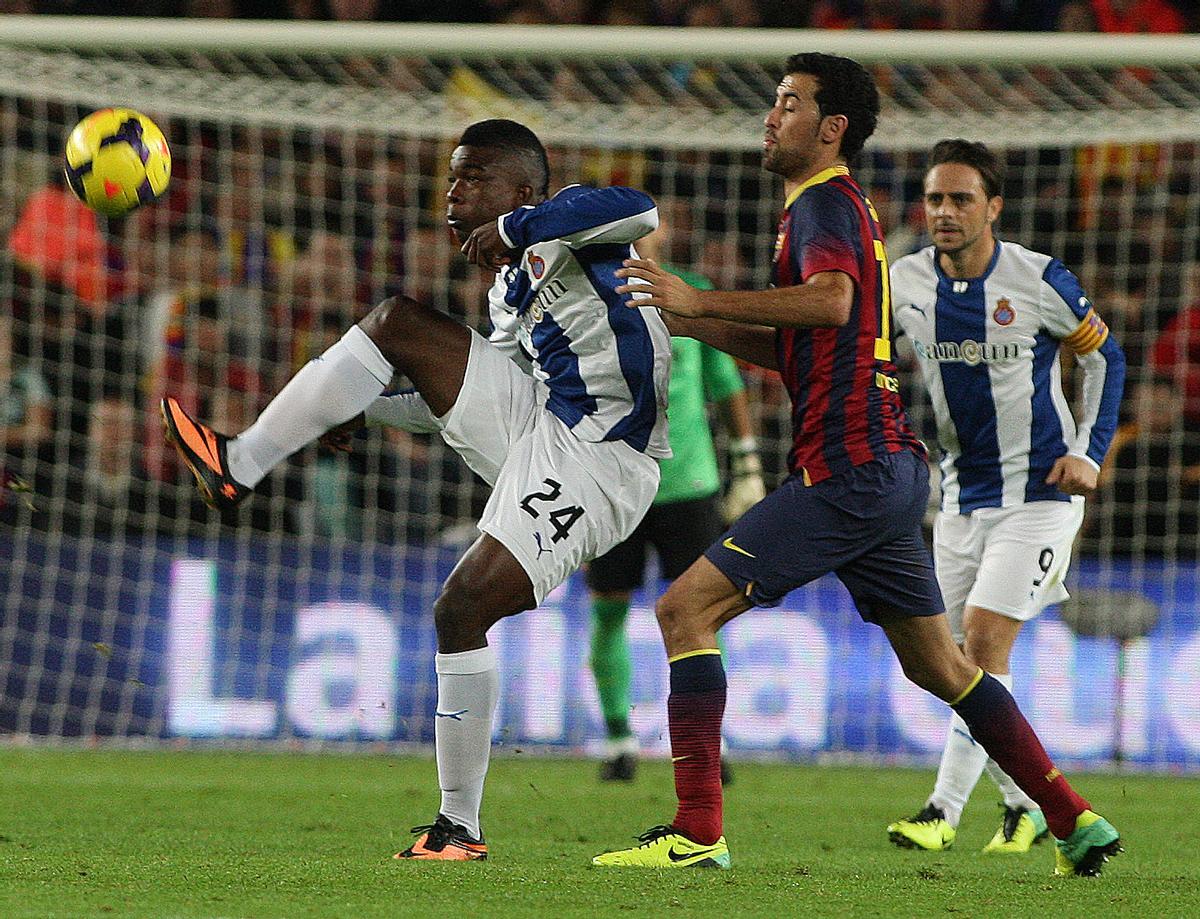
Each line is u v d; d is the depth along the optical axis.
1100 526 34.22
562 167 38.62
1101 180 37.78
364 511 34.59
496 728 29.88
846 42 28.06
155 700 30.36
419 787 24.30
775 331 14.73
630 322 14.07
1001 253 17.91
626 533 14.33
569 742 30.02
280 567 30.55
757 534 13.73
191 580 30.50
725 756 25.88
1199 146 37.94
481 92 40.38
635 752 25.86
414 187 38.75
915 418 35.03
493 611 13.80
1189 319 36.34
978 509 18.28
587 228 13.56
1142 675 29.70
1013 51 27.88
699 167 36.81
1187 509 34.25
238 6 41.75
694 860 13.79
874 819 21.38
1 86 30.70
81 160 15.35
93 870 13.34
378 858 14.66
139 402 35.81
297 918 10.62
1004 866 15.87
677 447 24.28
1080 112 37.03
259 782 24.72
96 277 36.44
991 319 17.84
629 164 38.69
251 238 38.22
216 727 30.27
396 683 30.38
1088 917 11.61
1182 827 20.97
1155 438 34.06
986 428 18.11
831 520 13.66
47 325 36.25
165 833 17.45
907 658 14.32
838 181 13.89
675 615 13.84
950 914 11.62
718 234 38.47
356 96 33.72
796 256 13.63
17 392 34.75
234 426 35.88
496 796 23.27
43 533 33.91
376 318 14.22
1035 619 29.89
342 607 30.50
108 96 31.48
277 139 38.81
